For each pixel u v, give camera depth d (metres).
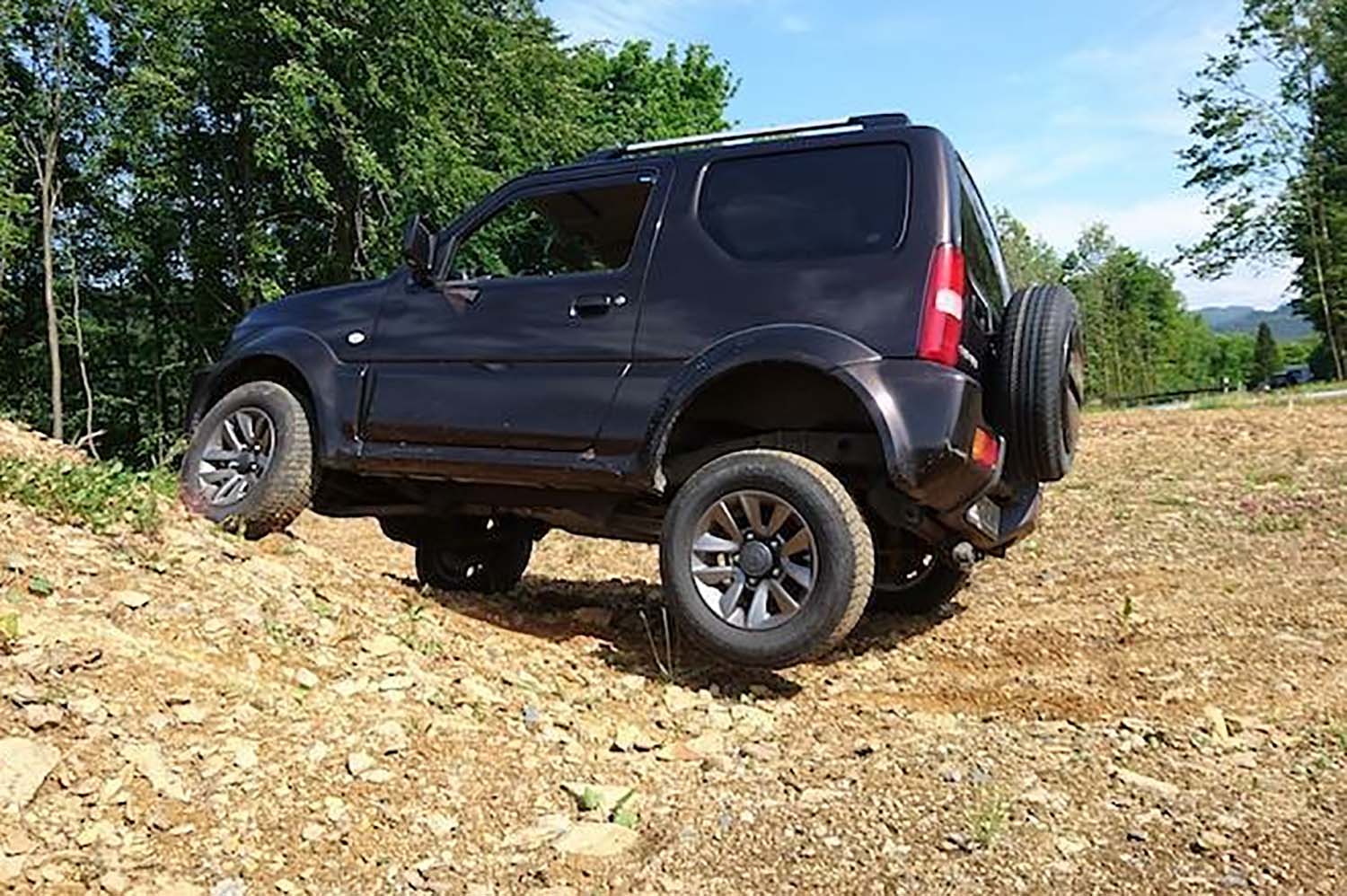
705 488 4.22
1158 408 14.98
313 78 17.27
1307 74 29.75
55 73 18.12
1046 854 2.67
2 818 2.38
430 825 2.76
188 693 3.04
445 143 18.53
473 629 4.50
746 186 4.45
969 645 5.17
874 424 3.94
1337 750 3.52
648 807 3.02
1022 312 4.51
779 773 3.33
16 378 19.66
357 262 19.39
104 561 3.62
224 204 19.55
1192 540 6.86
